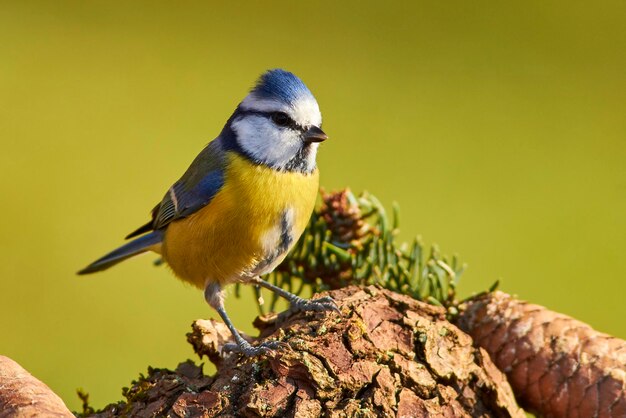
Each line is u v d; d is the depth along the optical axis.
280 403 3.66
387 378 3.83
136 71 16.16
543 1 18.92
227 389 3.82
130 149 13.91
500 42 17.69
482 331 4.50
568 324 4.45
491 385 4.07
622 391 4.10
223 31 18.03
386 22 18.34
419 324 4.10
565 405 4.23
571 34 17.66
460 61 16.84
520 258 11.53
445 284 4.95
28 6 18.31
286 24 18.38
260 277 6.14
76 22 17.83
